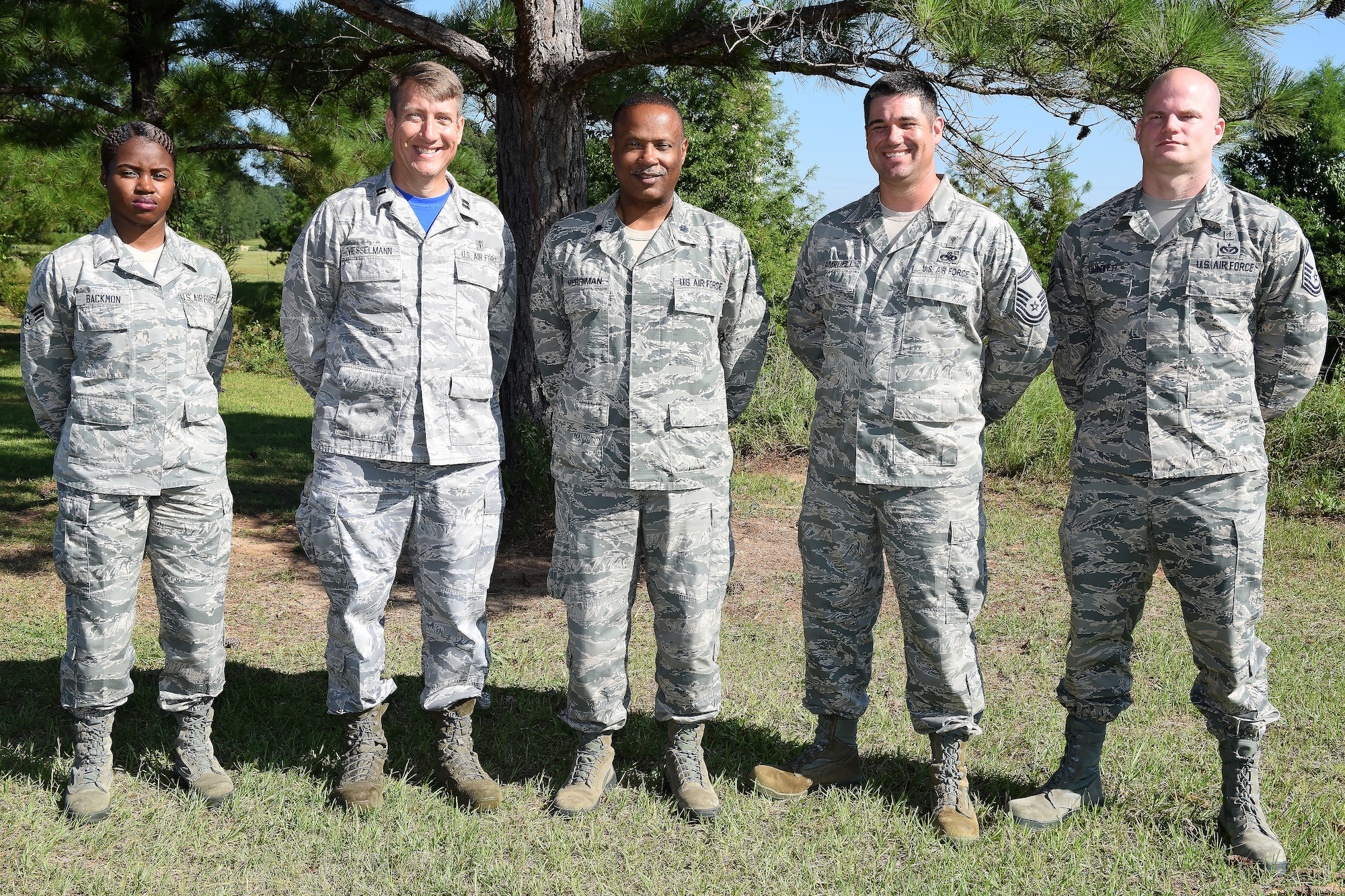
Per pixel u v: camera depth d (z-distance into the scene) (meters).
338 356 3.17
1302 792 3.32
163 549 3.17
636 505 3.14
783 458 9.52
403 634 4.91
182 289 3.18
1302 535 6.93
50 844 2.90
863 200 3.18
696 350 3.12
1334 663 4.57
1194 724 3.91
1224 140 4.74
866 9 5.38
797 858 2.95
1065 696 3.21
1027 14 4.40
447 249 3.17
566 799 3.15
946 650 3.07
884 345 3.02
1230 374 2.89
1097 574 3.05
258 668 4.41
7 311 23.39
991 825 3.15
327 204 3.18
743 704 4.09
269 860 2.90
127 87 11.38
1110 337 3.00
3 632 4.75
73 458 3.08
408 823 3.07
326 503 3.15
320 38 8.93
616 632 3.22
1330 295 12.10
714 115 23.14
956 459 3.02
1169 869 2.89
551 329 3.24
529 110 6.68
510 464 7.10
